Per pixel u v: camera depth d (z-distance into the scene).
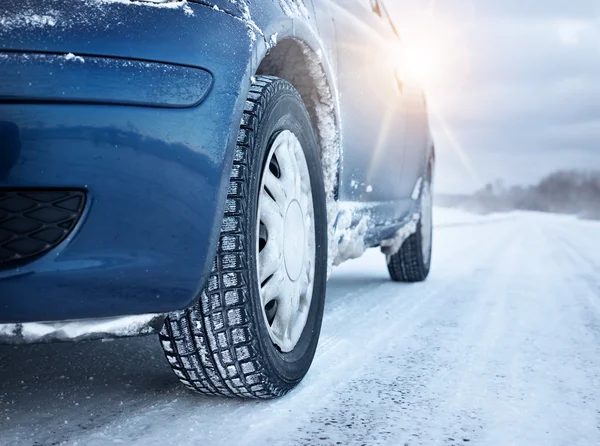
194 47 1.27
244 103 1.36
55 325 1.21
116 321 1.25
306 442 1.29
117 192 1.17
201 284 1.30
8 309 1.15
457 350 2.17
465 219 29.06
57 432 1.34
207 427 1.38
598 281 4.46
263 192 1.59
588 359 2.07
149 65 1.21
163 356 2.02
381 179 2.84
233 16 1.38
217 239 1.31
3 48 1.12
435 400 1.60
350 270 5.44
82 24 1.17
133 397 1.59
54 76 1.13
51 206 1.15
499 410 1.53
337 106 2.07
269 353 1.48
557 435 1.37
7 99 1.11
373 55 2.68
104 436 1.32
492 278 4.65
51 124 1.13
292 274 1.70
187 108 1.24
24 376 1.77
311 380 1.76
